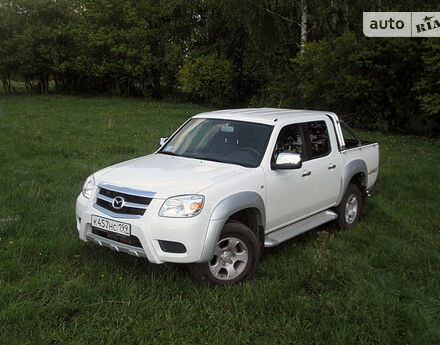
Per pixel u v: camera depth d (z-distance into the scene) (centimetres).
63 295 350
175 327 316
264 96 2362
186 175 397
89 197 405
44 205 589
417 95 1605
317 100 1945
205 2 2639
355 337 316
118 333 303
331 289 397
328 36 1966
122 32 2984
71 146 1050
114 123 1561
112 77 3388
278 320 337
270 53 2177
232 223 388
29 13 3228
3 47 3195
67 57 3294
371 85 1616
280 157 429
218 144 469
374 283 407
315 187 498
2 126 1338
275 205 439
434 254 482
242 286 385
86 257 431
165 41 3119
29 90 3759
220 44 2772
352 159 577
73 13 3388
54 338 296
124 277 394
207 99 2916
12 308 320
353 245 515
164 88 3234
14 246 435
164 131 1393
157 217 356
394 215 633
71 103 2584
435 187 816
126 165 442
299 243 511
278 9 2006
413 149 1309
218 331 315
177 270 408
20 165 826
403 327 335
